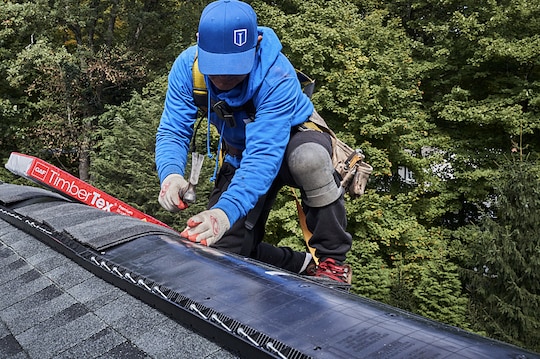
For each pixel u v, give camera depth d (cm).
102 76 1755
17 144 1898
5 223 384
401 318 178
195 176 282
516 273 1198
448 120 1658
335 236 345
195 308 195
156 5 1925
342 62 1530
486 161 1616
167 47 1867
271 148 281
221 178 376
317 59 1500
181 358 177
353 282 1267
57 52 1688
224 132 333
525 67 1634
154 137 1334
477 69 1664
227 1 280
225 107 305
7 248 327
